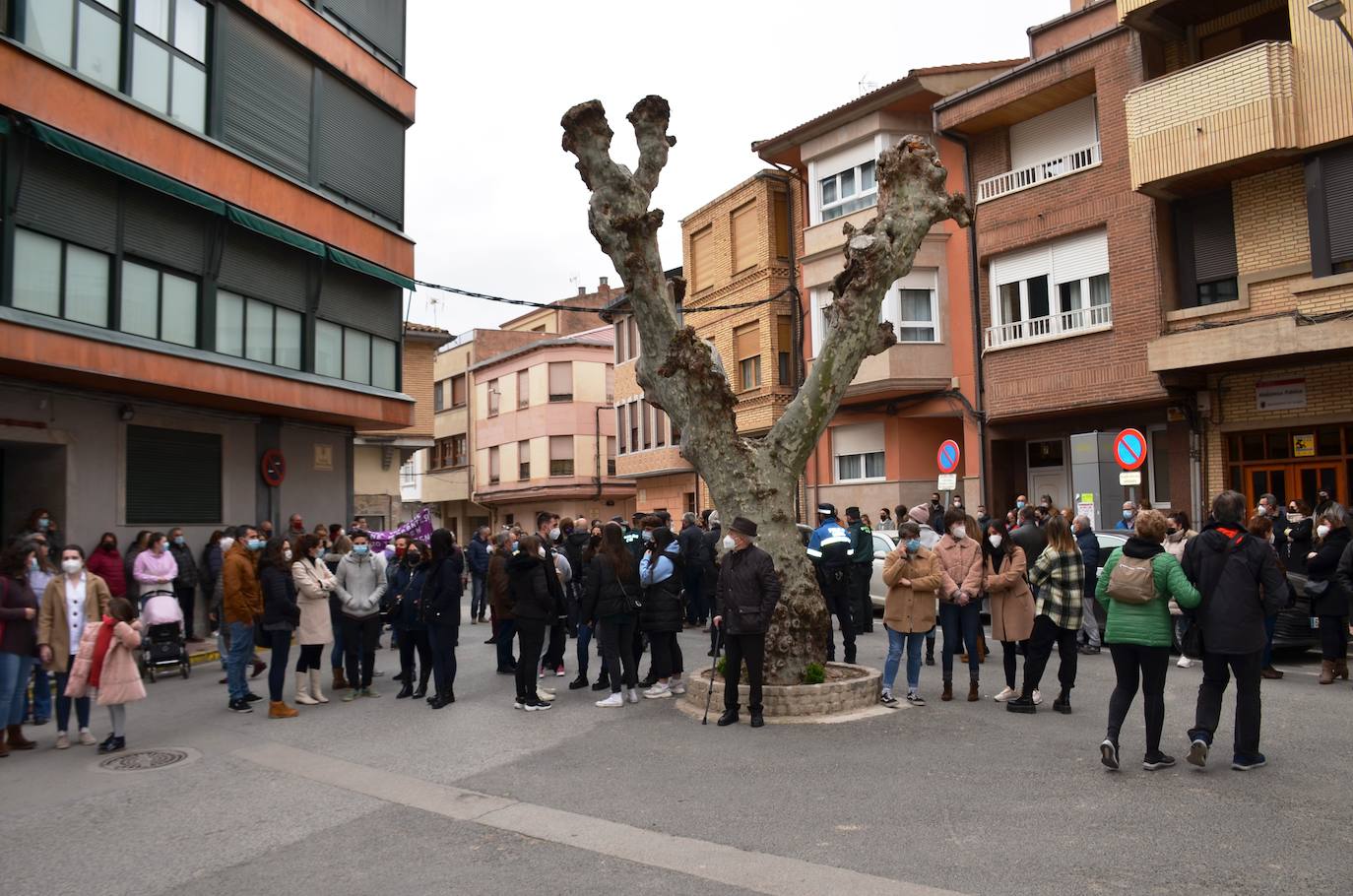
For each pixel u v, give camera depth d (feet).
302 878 16.71
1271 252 52.24
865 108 73.41
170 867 17.52
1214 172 52.60
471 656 45.91
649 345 32.35
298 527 55.47
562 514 135.85
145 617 40.98
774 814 19.10
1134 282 57.21
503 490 144.77
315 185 61.82
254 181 55.31
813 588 30.81
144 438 52.13
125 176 46.32
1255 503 53.26
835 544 37.81
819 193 79.00
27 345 40.83
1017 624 28.86
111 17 46.85
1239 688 21.13
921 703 29.78
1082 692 31.12
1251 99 49.75
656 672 34.04
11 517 48.11
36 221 42.96
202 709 34.14
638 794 21.03
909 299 70.44
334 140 64.13
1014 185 66.49
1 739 27.45
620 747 25.57
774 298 75.72
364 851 18.06
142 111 47.26
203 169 51.39
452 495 161.27
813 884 15.33
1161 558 21.13
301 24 60.13
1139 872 15.30
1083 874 15.31
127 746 28.19
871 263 31.86
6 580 27.81
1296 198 51.29
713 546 49.57
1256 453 53.36
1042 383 62.03
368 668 35.99
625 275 31.83
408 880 16.38
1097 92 59.57
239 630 33.94
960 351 69.41
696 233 95.61
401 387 71.15
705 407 30.99
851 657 37.96
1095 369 59.11
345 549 41.86
